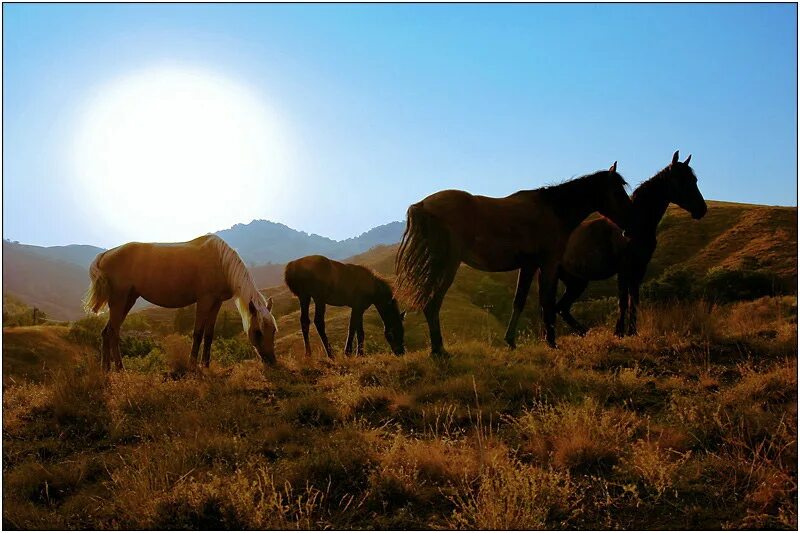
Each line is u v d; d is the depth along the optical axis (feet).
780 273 141.38
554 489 14.51
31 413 24.14
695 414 18.48
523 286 31.14
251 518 14.06
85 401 24.61
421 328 104.53
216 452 18.44
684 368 25.45
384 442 18.58
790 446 16.17
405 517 14.35
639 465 15.76
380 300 42.91
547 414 19.08
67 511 15.58
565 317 37.50
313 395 23.61
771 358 26.66
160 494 15.37
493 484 14.85
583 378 23.59
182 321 151.33
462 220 28.37
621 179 31.55
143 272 31.53
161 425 21.20
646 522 13.62
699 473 15.35
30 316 186.39
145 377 28.60
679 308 33.88
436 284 27.68
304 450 18.56
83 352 33.55
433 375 25.22
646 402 21.57
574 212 31.55
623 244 33.73
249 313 32.63
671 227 212.02
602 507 14.35
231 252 32.19
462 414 20.93
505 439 18.61
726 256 177.47
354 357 33.55
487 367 25.90
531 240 30.07
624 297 33.91
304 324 40.75
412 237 27.84
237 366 32.22
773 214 203.72
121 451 19.60
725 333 31.68
